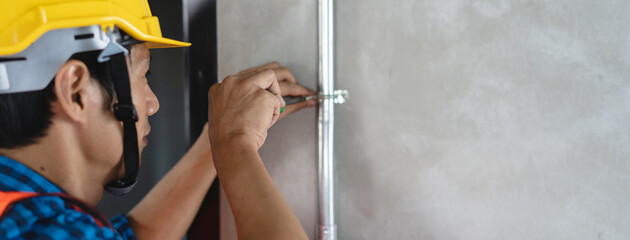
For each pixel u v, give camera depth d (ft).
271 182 1.74
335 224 2.69
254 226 1.59
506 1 2.44
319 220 2.67
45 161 1.72
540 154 2.46
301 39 2.75
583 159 2.40
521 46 2.44
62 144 1.73
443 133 2.57
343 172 2.75
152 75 4.14
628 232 2.37
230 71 2.90
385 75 2.63
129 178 1.94
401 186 2.66
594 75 2.36
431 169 2.61
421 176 2.63
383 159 2.67
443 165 2.59
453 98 2.54
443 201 2.60
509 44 2.45
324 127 2.60
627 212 2.36
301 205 2.84
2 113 1.59
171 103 4.16
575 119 2.40
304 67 2.76
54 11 1.59
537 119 2.45
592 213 2.41
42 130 1.67
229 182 1.79
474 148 2.54
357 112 2.69
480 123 2.52
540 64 2.42
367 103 2.67
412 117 2.61
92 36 1.64
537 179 2.47
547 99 2.43
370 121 2.67
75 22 1.59
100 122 1.78
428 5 2.54
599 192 2.40
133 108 1.79
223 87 2.07
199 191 2.74
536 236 2.49
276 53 2.80
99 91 1.75
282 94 2.52
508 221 2.52
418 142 2.61
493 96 2.49
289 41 2.78
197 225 3.07
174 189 2.76
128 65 1.84
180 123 4.18
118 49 1.71
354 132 2.71
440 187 2.60
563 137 2.42
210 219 3.05
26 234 1.42
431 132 2.59
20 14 1.57
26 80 1.59
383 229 2.71
